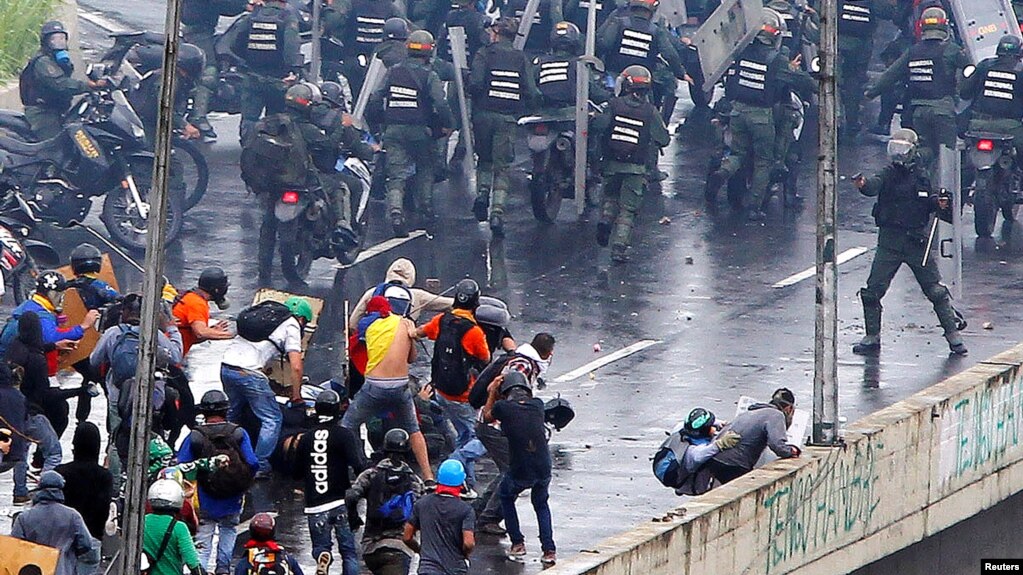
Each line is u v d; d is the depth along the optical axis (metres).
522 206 102.69
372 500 54.19
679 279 91.94
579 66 97.69
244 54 106.12
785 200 104.00
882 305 89.56
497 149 96.44
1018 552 76.25
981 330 85.69
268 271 90.12
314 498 57.09
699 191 105.56
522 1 111.50
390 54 102.69
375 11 110.75
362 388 63.84
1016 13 117.31
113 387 62.91
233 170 106.94
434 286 89.25
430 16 115.12
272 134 87.56
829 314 62.75
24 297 81.81
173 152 95.44
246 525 61.94
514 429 59.44
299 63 108.19
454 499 53.84
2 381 59.94
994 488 71.31
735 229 99.88
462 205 103.19
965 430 69.31
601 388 77.06
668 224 100.00
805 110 114.75
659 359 80.81
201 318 66.38
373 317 65.06
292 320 65.06
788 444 61.50
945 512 68.69
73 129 90.94
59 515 51.28
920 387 77.88
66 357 67.19
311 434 57.22
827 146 62.25
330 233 89.38
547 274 92.12
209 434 56.44
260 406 64.25
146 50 102.44
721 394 76.62
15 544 49.41
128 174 91.56
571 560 52.97
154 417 60.75
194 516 54.75
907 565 71.12
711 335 84.12
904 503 66.44
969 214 103.75
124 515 47.50
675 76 108.38
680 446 62.59
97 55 123.75
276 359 64.94
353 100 112.00
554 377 78.25
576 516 63.88
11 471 68.12
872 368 80.31
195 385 75.94
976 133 98.31
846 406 75.06
